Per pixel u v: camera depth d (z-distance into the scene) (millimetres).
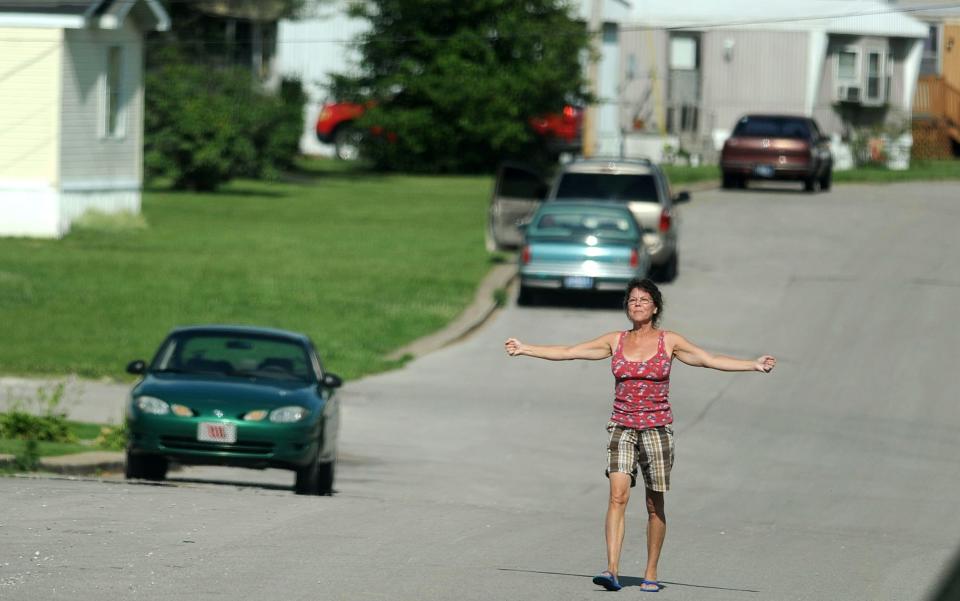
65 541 41000
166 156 176125
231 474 71562
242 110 181375
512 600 35812
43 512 45844
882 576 42250
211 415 57438
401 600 35188
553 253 114688
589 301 120375
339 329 104625
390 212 163625
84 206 139750
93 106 140250
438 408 85375
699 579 40875
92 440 70875
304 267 126188
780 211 161625
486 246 140375
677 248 129000
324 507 50594
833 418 83750
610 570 37062
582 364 99812
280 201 170750
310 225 151000
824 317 111688
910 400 88688
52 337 97938
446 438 77250
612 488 37500
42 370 90062
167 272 120688
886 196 177875
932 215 161000
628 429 37625
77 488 52156
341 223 153375
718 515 58938
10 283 113000
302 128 195875
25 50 134250
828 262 132875
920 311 113938
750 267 130500
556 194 123750
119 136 145250
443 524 48250
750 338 104812
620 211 116188
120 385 88625
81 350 95062
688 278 125625
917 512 60688
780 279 125562
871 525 57125
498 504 59844
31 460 60562
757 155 176500
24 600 33594
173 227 145125
